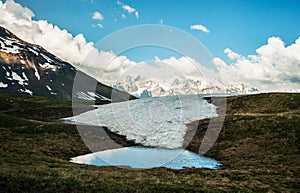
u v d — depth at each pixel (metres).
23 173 17.64
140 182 18.97
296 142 34.47
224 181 23.00
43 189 15.55
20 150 30.91
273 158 31.55
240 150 35.62
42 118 68.69
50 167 23.23
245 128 41.69
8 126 45.84
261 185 22.42
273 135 37.75
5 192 14.77
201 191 18.14
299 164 28.64
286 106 54.69
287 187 22.66
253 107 58.16
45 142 36.97
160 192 17.05
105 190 16.12
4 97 98.62
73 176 18.38
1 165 20.27
